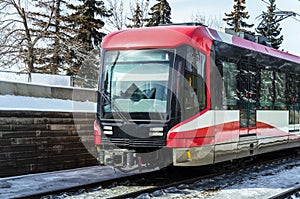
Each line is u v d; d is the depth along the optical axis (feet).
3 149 32.30
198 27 32.12
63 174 35.12
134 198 26.84
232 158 34.32
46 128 35.60
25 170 33.96
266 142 39.47
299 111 46.60
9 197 26.50
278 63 42.52
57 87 38.14
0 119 32.04
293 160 49.14
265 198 27.73
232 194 28.96
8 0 76.54
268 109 39.96
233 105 34.32
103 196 27.73
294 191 29.09
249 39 41.75
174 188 30.09
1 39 76.69
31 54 77.46
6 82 33.83
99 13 100.63
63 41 80.74
